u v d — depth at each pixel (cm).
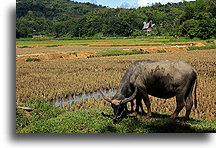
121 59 2686
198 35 5538
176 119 715
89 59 2847
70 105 1057
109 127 674
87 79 1551
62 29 9181
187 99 687
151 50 3850
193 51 3669
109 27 9206
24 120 771
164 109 910
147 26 9100
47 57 3009
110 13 10988
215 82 1334
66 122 725
